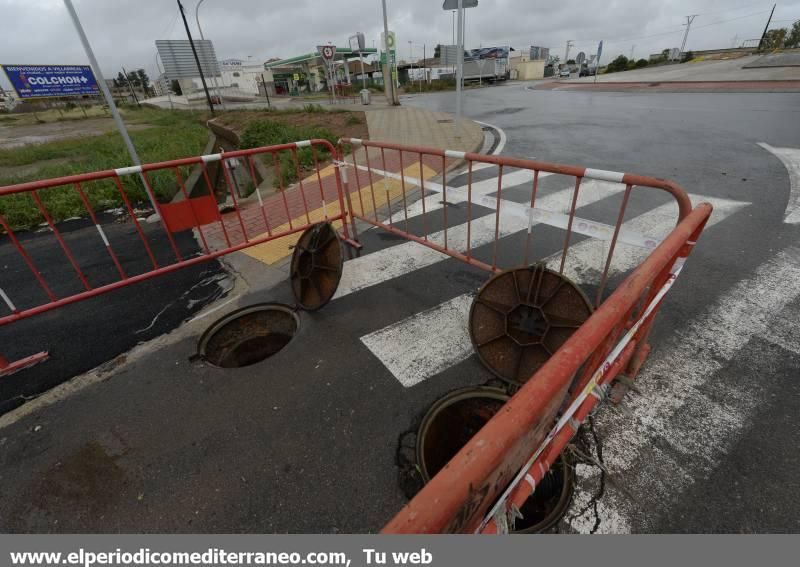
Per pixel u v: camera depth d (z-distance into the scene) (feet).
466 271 12.57
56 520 6.29
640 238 6.92
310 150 30.01
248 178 30.96
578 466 6.36
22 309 12.43
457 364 8.77
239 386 8.62
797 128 28.89
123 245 16.87
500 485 3.14
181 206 12.00
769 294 10.14
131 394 8.64
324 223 10.81
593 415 7.18
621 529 5.56
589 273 11.96
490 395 8.07
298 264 11.52
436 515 2.19
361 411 7.77
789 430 6.68
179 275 13.75
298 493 6.38
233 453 7.11
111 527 6.13
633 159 23.47
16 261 16.19
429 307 10.87
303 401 8.10
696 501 5.79
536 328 8.00
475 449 2.44
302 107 73.00
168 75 93.66
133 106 180.45
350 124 46.91
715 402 7.29
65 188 24.95
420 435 7.22
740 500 5.75
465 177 22.12
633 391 7.61
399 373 8.64
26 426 8.02
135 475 6.86
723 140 26.78
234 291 12.44
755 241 12.77
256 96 206.80
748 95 49.06
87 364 9.68
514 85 121.70
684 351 8.50
